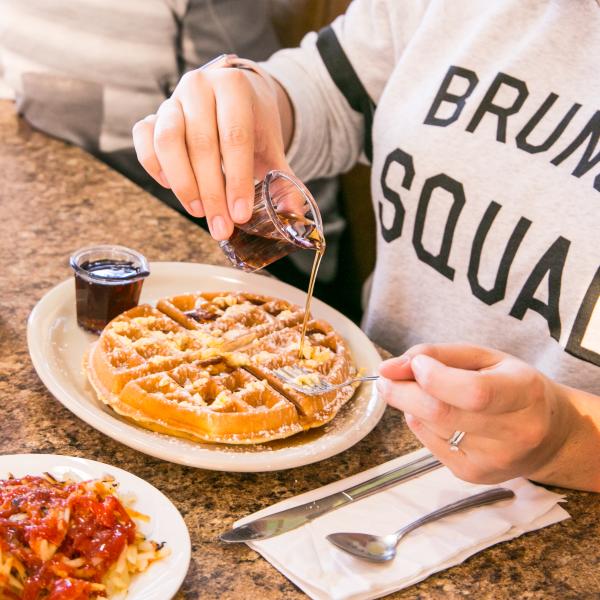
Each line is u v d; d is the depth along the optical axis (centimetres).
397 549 92
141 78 225
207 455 100
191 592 83
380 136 158
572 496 107
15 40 215
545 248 132
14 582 75
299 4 240
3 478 87
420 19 162
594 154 129
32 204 170
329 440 107
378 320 162
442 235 146
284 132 168
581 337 128
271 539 90
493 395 87
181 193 112
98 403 111
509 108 139
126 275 128
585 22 134
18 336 125
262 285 147
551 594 90
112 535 80
